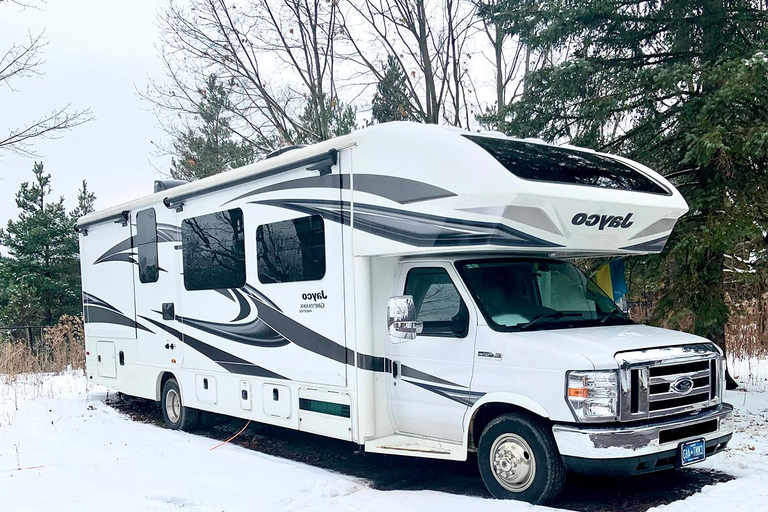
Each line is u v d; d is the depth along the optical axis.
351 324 6.44
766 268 9.09
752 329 12.98
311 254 6.91
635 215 6.07
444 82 15.33
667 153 9.72
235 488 6.09
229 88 16.47
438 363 5.99
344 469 6.98
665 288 9.84
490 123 11.16
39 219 24.52
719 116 8.09
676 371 5.39
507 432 5.50
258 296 7.61
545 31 9.83
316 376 6.84
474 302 5.84
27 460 7.38
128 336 10.12
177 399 9.16
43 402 11.41
